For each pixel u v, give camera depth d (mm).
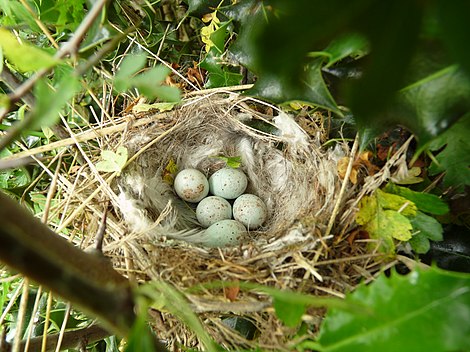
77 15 121
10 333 143
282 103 96
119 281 70
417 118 75
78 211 125
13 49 68
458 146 96
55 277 48
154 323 119
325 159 131
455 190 107
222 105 154
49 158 136
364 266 111
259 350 88
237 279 112
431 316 67
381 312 69
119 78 69
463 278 68
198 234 147
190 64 171
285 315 78
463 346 65
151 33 158
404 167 113
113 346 153
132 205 129
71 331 134
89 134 140
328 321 70
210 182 169
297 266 110
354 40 72
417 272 69
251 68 110
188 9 149
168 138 158
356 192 121
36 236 57
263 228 159
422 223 111
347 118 117
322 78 90
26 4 106
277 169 162
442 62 72
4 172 154
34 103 119
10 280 119
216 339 110
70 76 61
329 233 116
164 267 116
